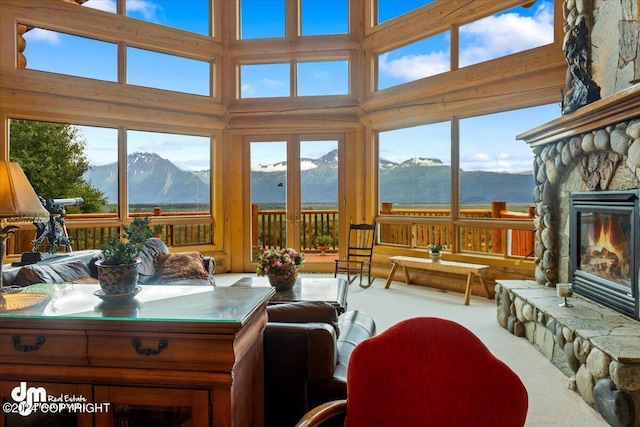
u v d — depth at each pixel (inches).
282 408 68.7
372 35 242.1
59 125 213.6
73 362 51.4
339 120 251.1
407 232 235.6
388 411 50.1
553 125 129.3
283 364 67.7
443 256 213.0
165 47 239.3
